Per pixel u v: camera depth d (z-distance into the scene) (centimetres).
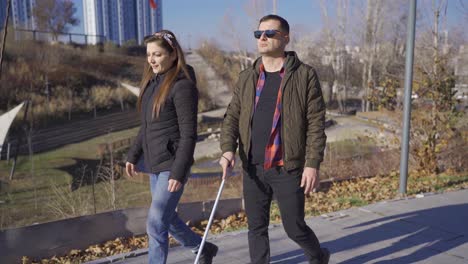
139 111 319
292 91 286
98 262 379
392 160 1016
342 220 502
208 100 4566
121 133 3219
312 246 311
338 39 4484
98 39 5356
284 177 293
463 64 1059
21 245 407
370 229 469
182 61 300
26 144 2614
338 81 4522
